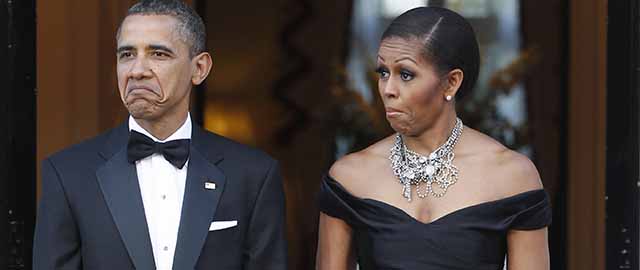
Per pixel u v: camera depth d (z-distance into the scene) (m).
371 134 31.23
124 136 12.07
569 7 22.88
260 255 12.10
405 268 11.30
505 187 11.48
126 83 11.41
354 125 31.30
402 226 11.36
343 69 31.44
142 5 11.61
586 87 20.67
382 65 11.38
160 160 11.90
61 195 11.70
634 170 15.75
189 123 12.09
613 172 15.95
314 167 31.27
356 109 31.33
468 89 11.62
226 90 31.27
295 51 31.53
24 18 15.53
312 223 30.56
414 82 11.23
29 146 15.57
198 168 11.96
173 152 11.80
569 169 22.52
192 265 11.66
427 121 11.44
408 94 11.24
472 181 11.48
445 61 11.26
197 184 11.90
